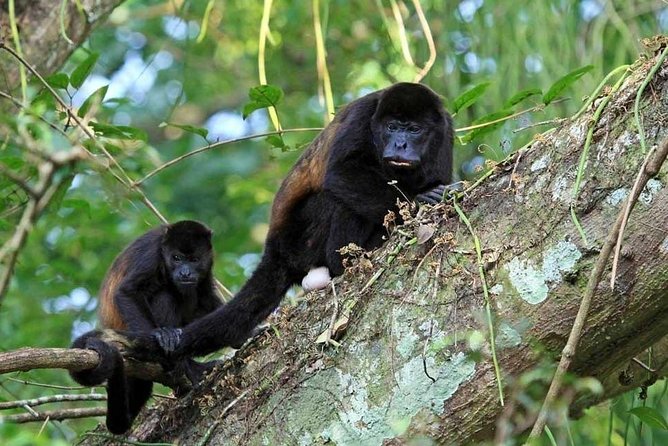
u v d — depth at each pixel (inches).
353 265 341.7
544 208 292.0
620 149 282.4
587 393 315.6
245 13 869.8
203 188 916.0
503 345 290.4
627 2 591.5
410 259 316.8
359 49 841.5
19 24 465.7
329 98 451.2
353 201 414.6
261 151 940.0
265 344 354.9
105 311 500.4
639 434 383.6
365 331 317.4
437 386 297.9
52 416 407.5
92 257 686.5
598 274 251.6
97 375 342.0
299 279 446.3
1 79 460.1
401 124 424.2
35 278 653.9
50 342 597.3
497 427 293.6
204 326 402.9
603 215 280.7
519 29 569.0
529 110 399.5
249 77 962.7
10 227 424.5
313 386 324.8
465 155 553.9
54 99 407.5
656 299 274.4
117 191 383.9
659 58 278.8
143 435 390.0
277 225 445.1
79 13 478.3
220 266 699.4
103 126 396.2
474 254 301.3
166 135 970.1
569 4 570.9
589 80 546.6
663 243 270.7
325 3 463.8
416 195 408.8
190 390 386.3
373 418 306.5
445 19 635.5
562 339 284.7
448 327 299.7
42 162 318.0
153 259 489.7
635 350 292.5
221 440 347.6
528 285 289.3
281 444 326.3
